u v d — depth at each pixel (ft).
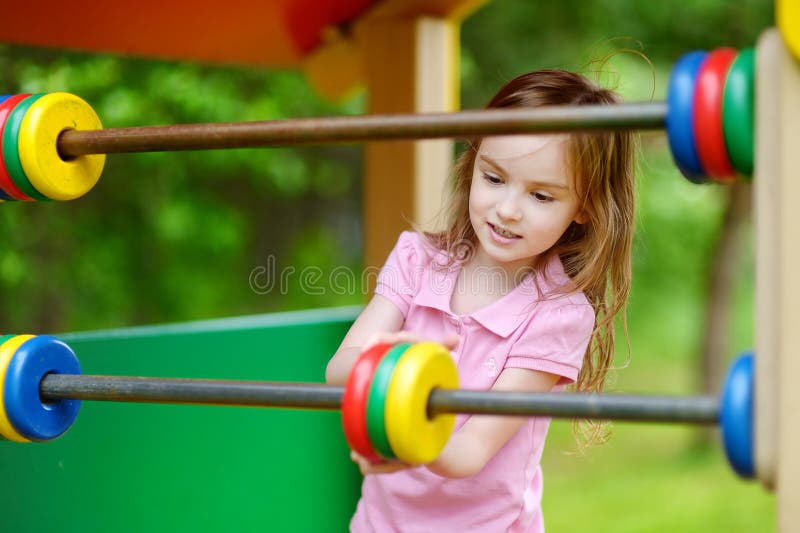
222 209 25.02
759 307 4.16
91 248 23.53
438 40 9.15
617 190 6.33
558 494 22.59
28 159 5.43
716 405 4.33
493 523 6.36
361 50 9.90
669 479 23.98
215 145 5.14
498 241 5.93
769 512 21.39
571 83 6.42
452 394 4.55
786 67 4.06
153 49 10.77
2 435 5.59
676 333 37.47
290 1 9.66
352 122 4.82
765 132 4.13
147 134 5.28
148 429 7.92
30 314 22.67
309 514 8.88
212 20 10.09
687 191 34.88
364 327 6.54
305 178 25.34
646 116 4.42
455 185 6.72
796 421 4.08
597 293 6.45
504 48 23.45
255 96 22.71
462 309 6.47
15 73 19.31
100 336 7.68
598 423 7.26
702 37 23.08
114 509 7.70
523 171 5.77
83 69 20.47
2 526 7.03
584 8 23.13
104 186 23.26
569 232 6.46
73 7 9.53
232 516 8.40
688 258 36.40
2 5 9.42
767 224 4.13
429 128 4.69
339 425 9.11
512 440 6.36
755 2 22.36
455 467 5.58
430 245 6.80
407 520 6.49
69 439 7.44
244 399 5.01
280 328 8.79
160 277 24.71
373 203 9.46
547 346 6.13
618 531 19.93
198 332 8.24
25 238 21.85
